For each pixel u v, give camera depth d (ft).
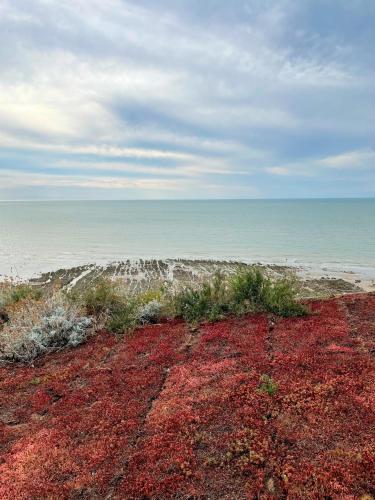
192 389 20.84
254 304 36.06
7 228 253.03
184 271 104.99
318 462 14.42
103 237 196.44
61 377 23.77
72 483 14.29
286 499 12.88
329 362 23.02
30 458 15.85
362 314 33.09
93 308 39.24
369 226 240.32
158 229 240.94
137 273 103.60
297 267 108.99
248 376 21.70
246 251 142.41
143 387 21.67
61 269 111.14
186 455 15.37
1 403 21.04
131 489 13.78
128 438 16.92
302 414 17.62
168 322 35.09
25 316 32.68
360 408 17.71
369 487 13.05
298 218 338.95
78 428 17.89
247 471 14.34
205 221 312.91
